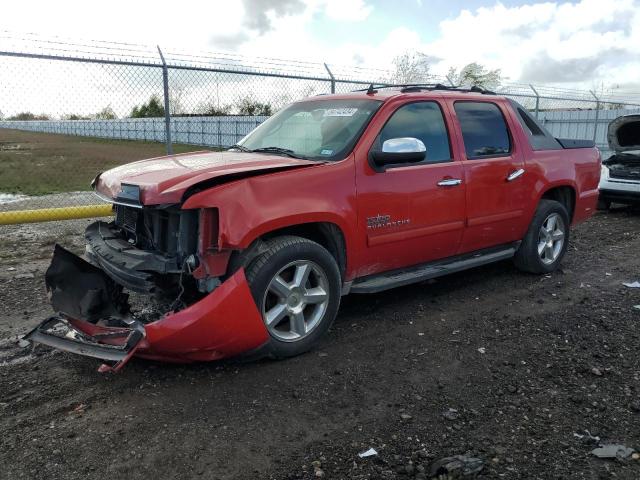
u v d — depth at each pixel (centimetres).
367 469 274
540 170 570
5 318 467
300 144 457
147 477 267
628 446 293
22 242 746
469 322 470
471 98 529
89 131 1812
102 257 389
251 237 352
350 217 412
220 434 302
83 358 390
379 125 441
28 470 270
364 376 371
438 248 491
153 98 926
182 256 356
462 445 295
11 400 335
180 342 335
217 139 1719
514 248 583
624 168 1039
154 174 379
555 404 336
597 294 546
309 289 400
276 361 391
